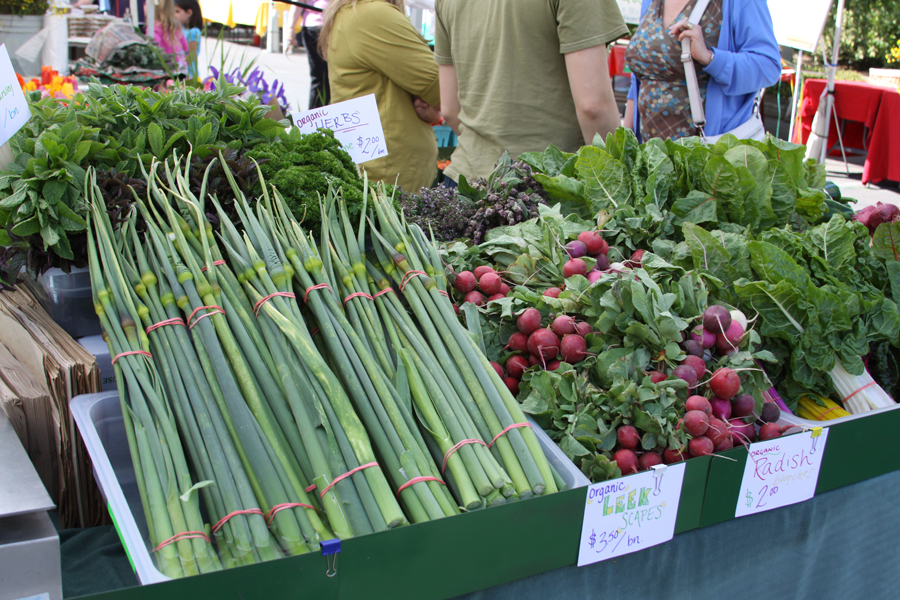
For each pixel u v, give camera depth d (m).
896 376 1.91
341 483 1.13
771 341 1.76
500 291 1.73
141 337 1.26
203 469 1.15
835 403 1.81
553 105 2.65
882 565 1.66
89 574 1.22
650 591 1.34
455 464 1.21
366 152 2.36
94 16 4.70
